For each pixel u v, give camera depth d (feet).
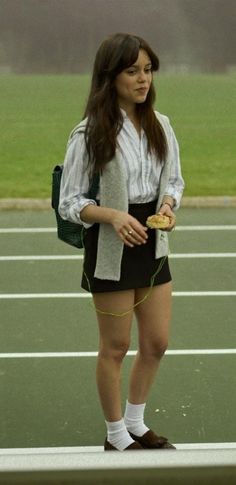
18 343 33.12
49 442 24.72
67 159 21.34
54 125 106.01
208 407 27.02
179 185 22.47
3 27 164.14
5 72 163.63
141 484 10.30
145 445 23.53
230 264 45.39
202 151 87.56
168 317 22.67
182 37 164.45
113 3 165.99
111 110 20.81
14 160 82.43
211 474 10.32
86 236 21.61
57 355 31.73
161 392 28.12
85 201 20.89
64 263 45.57
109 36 21.11
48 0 164.55
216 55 163.94
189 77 157.07
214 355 31.65
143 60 20.75
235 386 28.71
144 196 21.30
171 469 10.26
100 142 20.63
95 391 28.27
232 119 110.63
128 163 20.99
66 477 10.24
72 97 132.36
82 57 164.86
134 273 21.53
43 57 164.45
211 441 24.72
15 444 24.57
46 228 54.08
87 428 25.63
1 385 28.78
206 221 56.34
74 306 37.96
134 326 34.65
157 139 21.27
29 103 125.90
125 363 30.78
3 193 64.90
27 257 46.91
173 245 49.39
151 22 166.09
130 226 20.34
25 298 39.29
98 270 21.31
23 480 10.20
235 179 71.36
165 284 22.36
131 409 23.53
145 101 21.20
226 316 36.55
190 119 110.52
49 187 68.33
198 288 40.91
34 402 27.43
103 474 10.25
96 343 33.06
